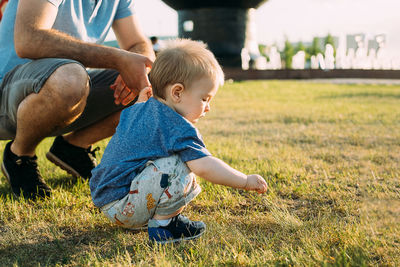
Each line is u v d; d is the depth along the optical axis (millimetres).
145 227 1863
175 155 1655
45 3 2057
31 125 2109
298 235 1767
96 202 1753
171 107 1777
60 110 2029
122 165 1676
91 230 1874
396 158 3240
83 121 2445
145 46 2637
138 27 2646
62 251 1668
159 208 1673
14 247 1694
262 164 2988
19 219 1984
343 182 2543
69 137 2561
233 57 18047
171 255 1572
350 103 7723
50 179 2662
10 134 2371
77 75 2010
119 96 2273
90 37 2375
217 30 17500
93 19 2402
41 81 1980
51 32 2059
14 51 2244
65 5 2213
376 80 17875
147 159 1663
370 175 2697
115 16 2580
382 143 3867
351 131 4543
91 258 1572
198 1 17109
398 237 1609
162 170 1626
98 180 1756
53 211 2037
